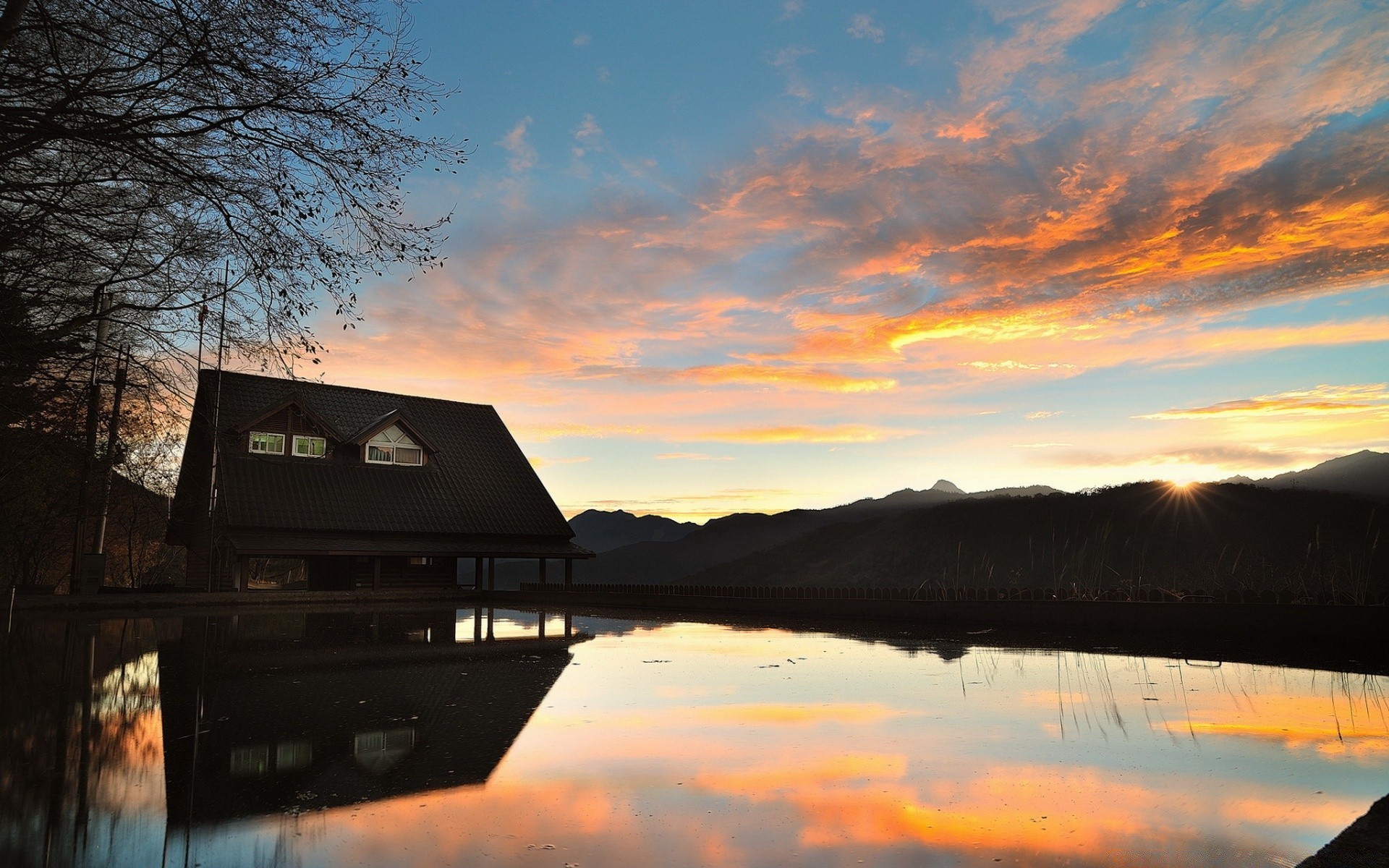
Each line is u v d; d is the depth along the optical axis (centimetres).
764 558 10338
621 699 864
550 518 3609
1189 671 997
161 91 779
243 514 2848
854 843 417
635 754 612
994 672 1020
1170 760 572
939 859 394
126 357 988
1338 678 925
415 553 3069
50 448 1269
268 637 1623
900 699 838
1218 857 390
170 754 627
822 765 575
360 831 443
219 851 412
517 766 581
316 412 3189
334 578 3192
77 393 1088
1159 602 1454
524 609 2616
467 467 3625
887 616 1917
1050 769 554
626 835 431
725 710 791
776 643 1447
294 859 400
